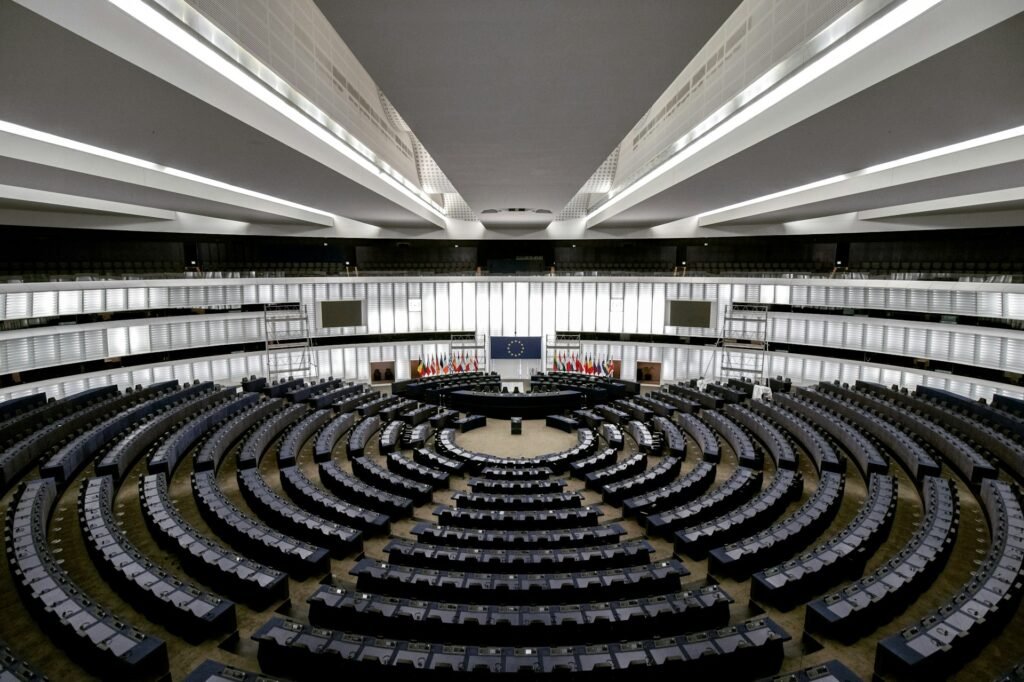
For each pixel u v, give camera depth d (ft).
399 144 75.00
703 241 117.50
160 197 68.85
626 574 35.50
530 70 30.91
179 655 29.27
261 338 109.29
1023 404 72.84
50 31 23.53
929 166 53.72
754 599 34.68
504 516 46.93
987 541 42.06
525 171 58.85
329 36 48.34
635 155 72.69
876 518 41.57
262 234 104.32
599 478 59.31
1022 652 27.96
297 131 46.93
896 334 92.22
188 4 27.71
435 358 111.96
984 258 97.86
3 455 53.88
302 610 34.60
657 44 27.35
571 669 25.38
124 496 51.52
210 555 36.32
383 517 47.09
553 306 125.90
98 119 37.14
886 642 25.91
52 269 92.84
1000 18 23.21
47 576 31.01
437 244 126.21
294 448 65.72
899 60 28.68
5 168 47.73
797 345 104.12
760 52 37.17
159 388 86.07
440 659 26.14
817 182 64.64
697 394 93.04
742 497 51.75
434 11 23.71
